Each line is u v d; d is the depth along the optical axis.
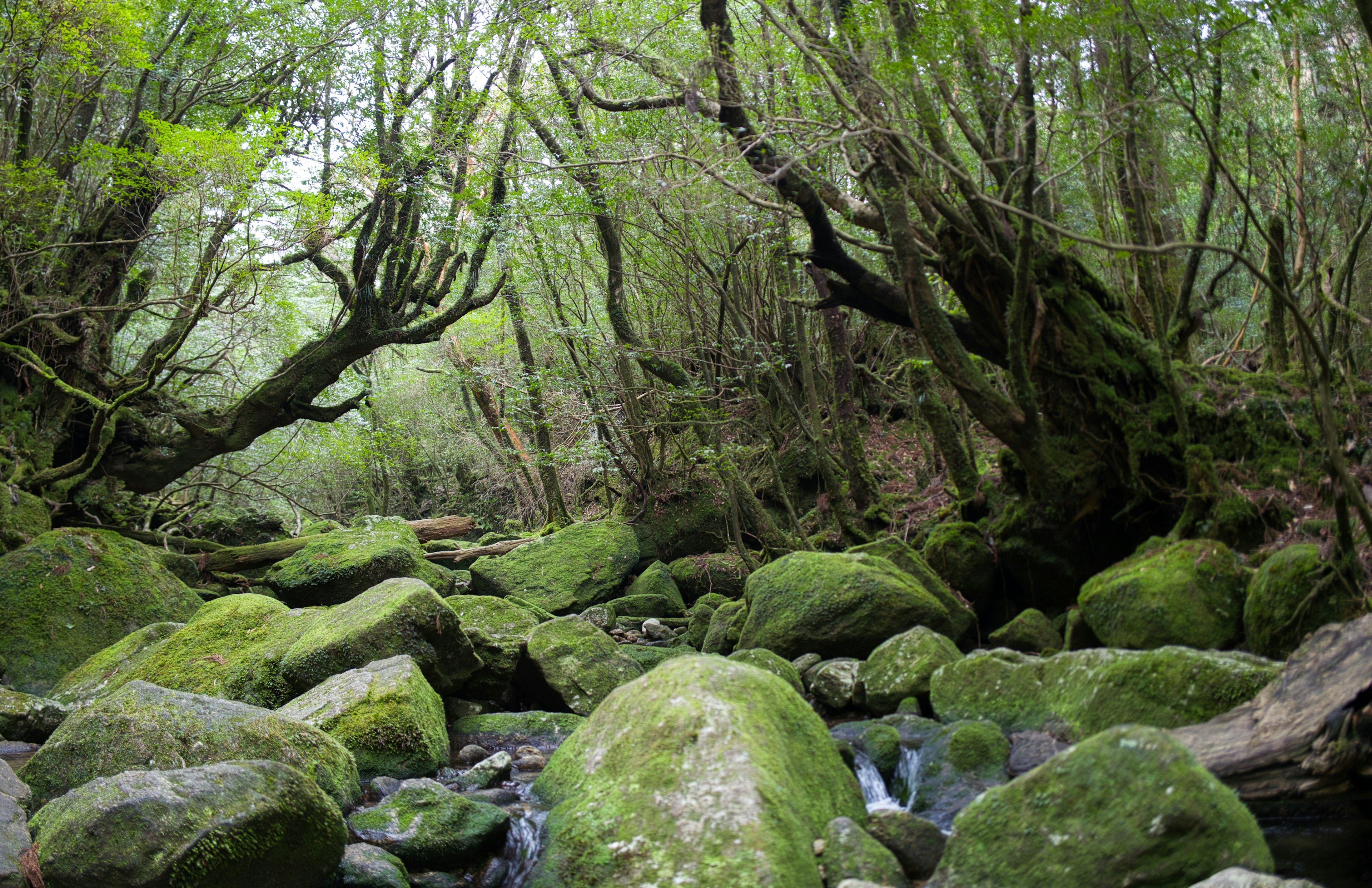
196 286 10.58
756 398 11.15
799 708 4.43
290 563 11.17
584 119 11.39
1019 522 7.43
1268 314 7.41
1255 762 3.73
